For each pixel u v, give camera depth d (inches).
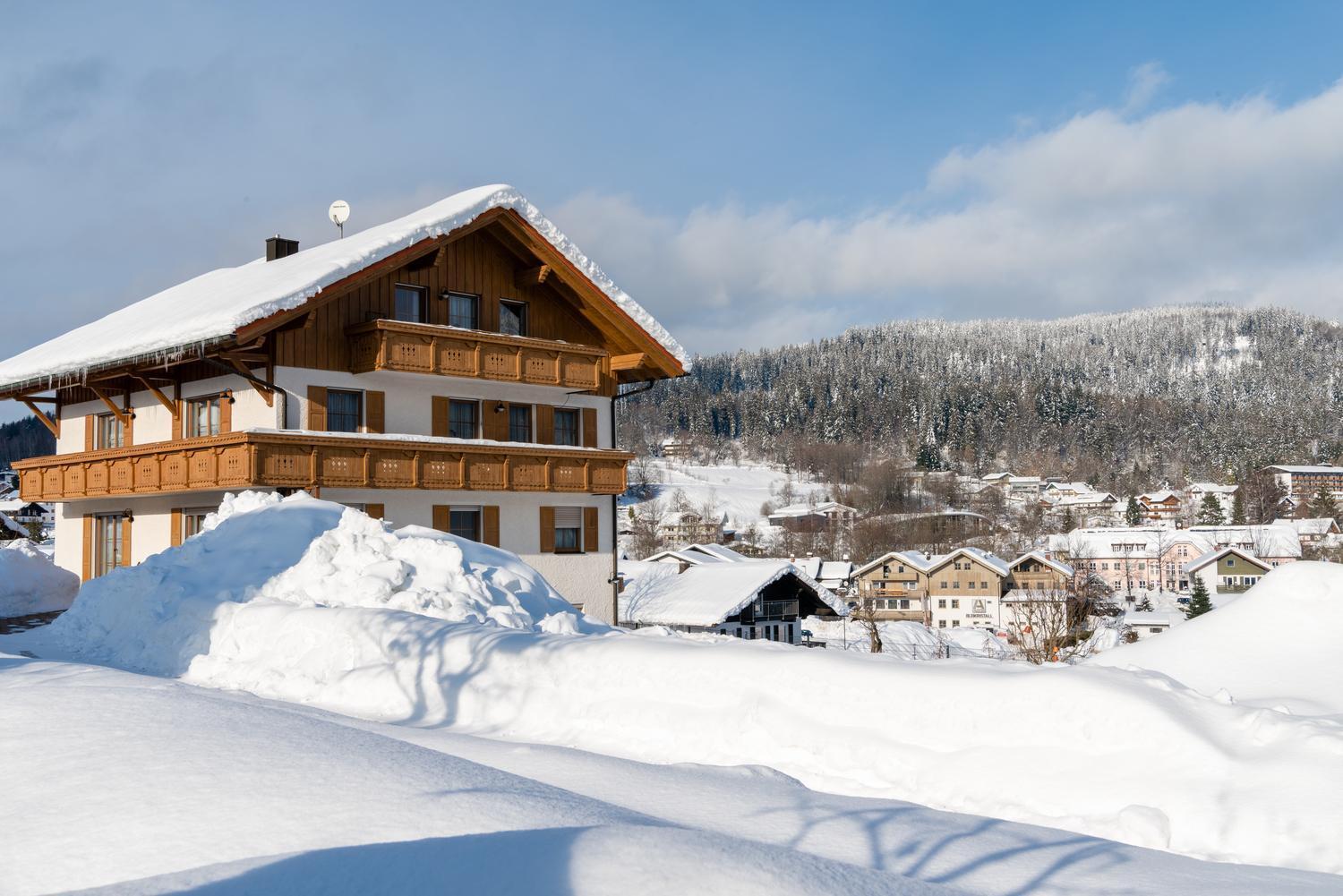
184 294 1223.5
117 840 197.9
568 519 1183.6
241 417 973.2
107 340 1043.3
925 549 4451.3
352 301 1001.5
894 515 4894.2
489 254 1112.2
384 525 671.1
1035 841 245.6
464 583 605.3
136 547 1076.5
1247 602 483.5
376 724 367.9
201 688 415.8
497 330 1117.7
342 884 162.6
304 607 525.0
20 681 375.6
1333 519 4763.8
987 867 220.8
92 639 595.2
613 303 1144.2
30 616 846.5
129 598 606.5
